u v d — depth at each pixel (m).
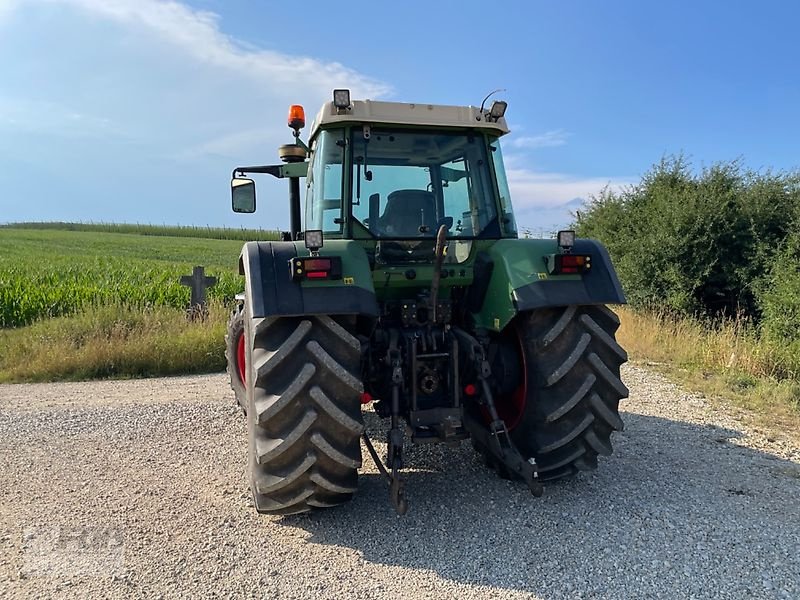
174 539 3.34
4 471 4.39
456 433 3.65
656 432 5.14
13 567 3.05
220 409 6.00
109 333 8.72
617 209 13.61
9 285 13.14
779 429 5.25
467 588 2.84
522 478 3.93
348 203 3.87
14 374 7.67
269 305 3.18
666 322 10.20
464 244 4.04
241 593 2.82
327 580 2.92
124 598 2.78
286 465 3.27
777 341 7.98
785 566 2.98
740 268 10.97
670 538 3.27
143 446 4.94
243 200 5.30
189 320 9.63
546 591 2.81
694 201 11.34
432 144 4.06
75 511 3.70
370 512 3.65
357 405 3.32
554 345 3.67
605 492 3.89
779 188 11.12
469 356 3.77
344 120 3.83
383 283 3.90
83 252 36.50
